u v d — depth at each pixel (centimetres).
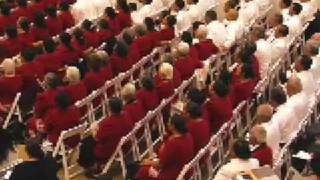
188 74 2212
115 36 2623
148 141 1964
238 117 1992
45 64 2288
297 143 1802
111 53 2436
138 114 1939
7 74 2183
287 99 1944
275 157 1762
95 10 3012
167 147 1673
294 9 2692
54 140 1920
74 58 2377
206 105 1895
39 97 1992
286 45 2447
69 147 1939
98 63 2153
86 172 1961
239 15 2773
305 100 1944
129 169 1830
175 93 2056
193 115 1761
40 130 1942
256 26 2627
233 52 2597
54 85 2000
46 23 2709
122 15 2758
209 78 2311
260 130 1648
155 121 2031
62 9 2848
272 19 2638
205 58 2394
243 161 1539
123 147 1909
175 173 1681
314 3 2861
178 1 2884
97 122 2002
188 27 2797
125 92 1938
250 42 2358
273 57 2372
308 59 2103
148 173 1712
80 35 2462
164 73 2052
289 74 2355
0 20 2788
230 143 1933
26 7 2894
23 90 2228
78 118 1953
